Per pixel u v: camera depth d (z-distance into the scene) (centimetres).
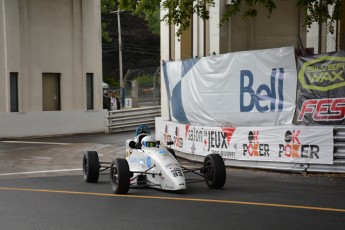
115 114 3334
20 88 3020
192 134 2011
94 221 1016
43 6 3122
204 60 1956
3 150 2444
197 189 1376
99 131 3288
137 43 8719
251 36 2569
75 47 3234
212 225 967
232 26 2517
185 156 2084
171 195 1290
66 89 3209
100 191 1380
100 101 3325
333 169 1594
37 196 1320
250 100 1786
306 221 992
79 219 1035
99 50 3344
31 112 3045
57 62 3173
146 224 984
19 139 2942
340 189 1362
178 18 2141
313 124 1634
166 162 1289
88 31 3291
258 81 1761
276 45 2611
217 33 2447
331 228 938
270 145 1703
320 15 2069
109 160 2114
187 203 1181
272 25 2608
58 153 2338
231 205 1154
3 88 2970
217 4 2448
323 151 1602
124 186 1295
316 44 2428
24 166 1978
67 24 3216
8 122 2970
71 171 1852
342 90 1584
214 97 1914
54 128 3116
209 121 1947
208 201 1202
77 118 3206
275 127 1688
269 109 1733
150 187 1407
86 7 3281
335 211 1084
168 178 1253
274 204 1162
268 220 1002
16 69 3002
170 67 2212
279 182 1488
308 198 1236
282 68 1700
